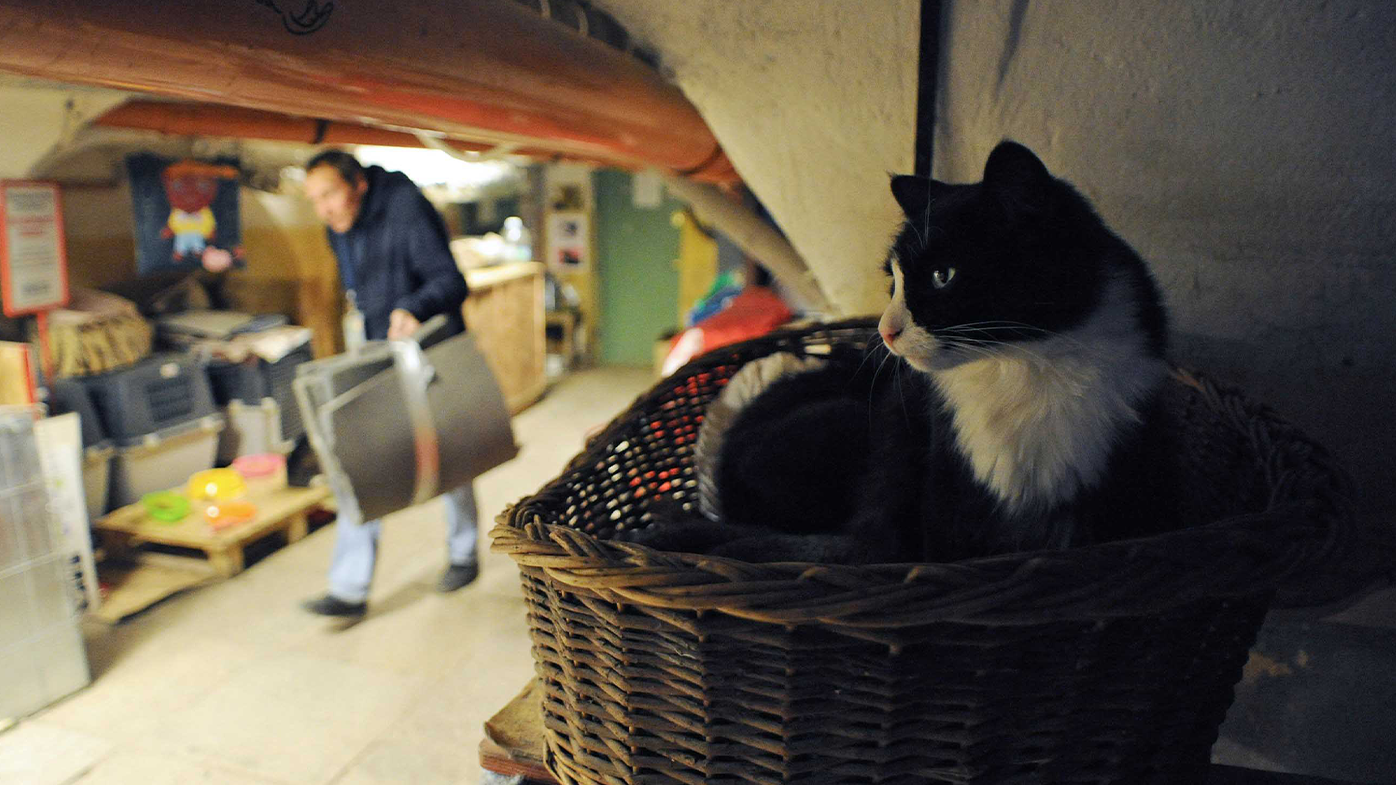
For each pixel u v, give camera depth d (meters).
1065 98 1.12
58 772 1.93
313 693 2.23
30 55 0.60
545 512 0.97
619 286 6.38
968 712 0.66
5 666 2.07
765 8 1.21
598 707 0.77
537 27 1.08
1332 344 1.16
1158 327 0.83
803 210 1.55
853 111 1.31
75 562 2.54
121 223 3.47
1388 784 1.31
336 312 4.08
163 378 3.07
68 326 2.82
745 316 2.92
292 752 2.01
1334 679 1.33
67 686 2.20
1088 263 0.78
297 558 3.01
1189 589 0.61
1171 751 0.72
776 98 1.36
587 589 0.72
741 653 0.67
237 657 2.39
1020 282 0.76
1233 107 1.02
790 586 0.63
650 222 6.18
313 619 2.59
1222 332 1.23
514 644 2.46
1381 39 0.90
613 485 1.20
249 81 0.77
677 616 0.67
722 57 1.33
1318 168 1.02
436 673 2.32
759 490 1.17
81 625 2.54
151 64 0.67
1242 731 1.42
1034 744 0.68
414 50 0.87
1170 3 0.97
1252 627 0.73
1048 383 0.79
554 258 6.31
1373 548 1.20
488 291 4.52
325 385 1.82
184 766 1.96
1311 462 0.80
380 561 3.00
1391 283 1.08
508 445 2.09
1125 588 0.60
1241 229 1.12
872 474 1.01
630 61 1.35
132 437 2.95
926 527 0.91
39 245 2.66
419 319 2.22
